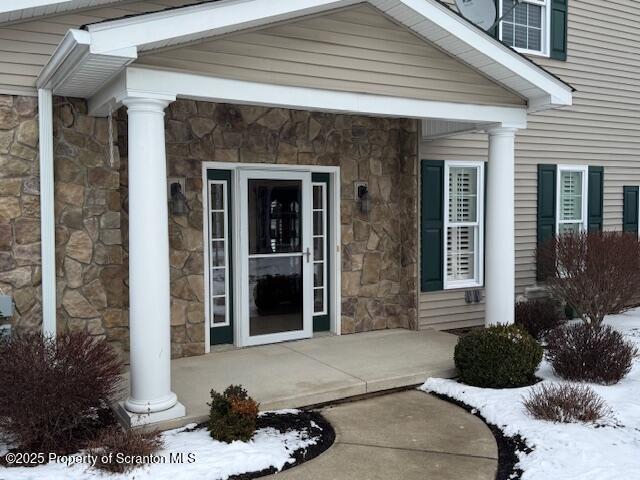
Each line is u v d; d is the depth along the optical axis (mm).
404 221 7746
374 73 5316
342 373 5672
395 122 7711
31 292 5168
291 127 6910
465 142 8070
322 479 3756
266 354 6414
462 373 5559
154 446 3855
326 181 7379
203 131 6371
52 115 5215
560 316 7906
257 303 6875
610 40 9625
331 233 7398
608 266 7266
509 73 5832
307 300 7172
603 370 5496
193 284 6379
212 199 6648
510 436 4449
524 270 8930
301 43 4922
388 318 7785
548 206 9117
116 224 5551
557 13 8945
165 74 4344
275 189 6926
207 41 4512
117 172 5535
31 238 5156
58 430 4066
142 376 4379
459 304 8109
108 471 3627
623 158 9977
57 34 5148
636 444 4133
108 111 5203
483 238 8320
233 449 4004
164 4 5551
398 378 5582
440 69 5695
